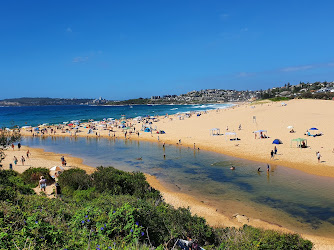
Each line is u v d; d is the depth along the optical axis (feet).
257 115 244.63
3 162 122.83
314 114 212.43
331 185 79.66
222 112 323.98
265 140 147.64
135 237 21.63
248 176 92.89
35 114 553.23
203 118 273.95
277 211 63.21
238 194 75.72
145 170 107.04
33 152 156.46
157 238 26.53
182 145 160.15
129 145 173.58
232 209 64.85
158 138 185.68
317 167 97.30
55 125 306.96
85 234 20.88
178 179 92.68
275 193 75.36
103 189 60.13
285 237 32.94
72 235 21.09
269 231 34.47
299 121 186.29
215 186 83.66
